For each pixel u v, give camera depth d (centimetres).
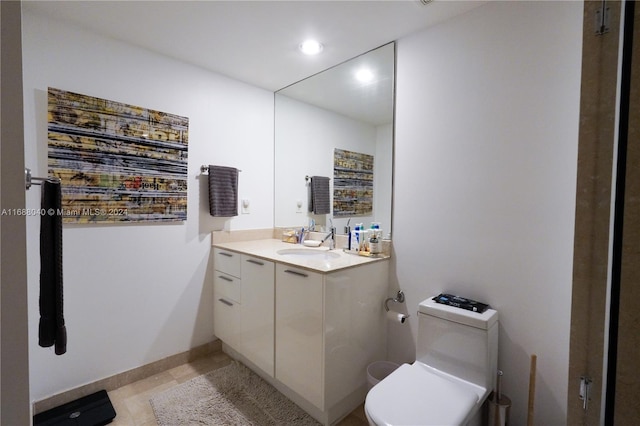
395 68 186
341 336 158
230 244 234
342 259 179
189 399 176
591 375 88
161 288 207
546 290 135
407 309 183
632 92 77
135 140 190
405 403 118
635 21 76
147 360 202
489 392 134
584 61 89
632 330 78
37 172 159
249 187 254
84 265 175
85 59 172
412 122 179
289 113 257
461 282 161
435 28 168
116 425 156
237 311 206
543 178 135
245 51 199
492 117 149
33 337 159
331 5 150
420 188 176
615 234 81
